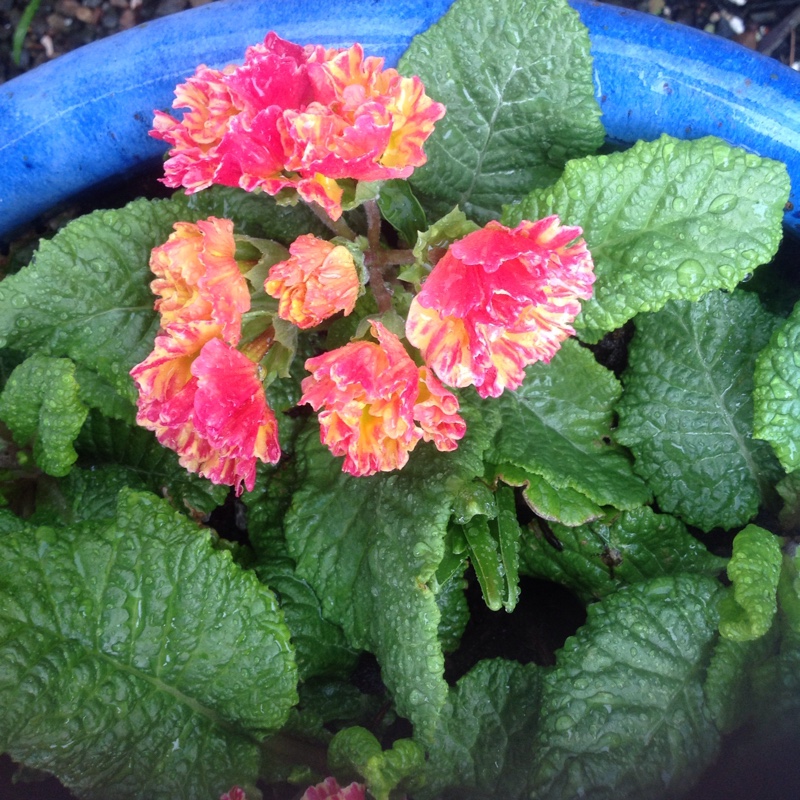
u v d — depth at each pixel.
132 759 0.21
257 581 0.21
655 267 0.21
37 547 0.20
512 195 0.24
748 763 0.22
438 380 0.19
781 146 0.23
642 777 0.21
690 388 0.24
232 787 0.21
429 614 0.20
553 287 0.17
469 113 0.23
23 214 0.26
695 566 0.24
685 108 0.23
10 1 0.32
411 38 0.23
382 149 0.17
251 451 0.18
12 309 0.21
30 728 0.19
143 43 0.24
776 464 0.24
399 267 0.23
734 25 0.30
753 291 0.26
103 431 0.25
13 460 0.24
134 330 0.22
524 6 0.21
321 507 0.23
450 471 0.21
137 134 0.25
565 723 0.22
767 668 0.22
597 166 0.20
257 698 0.22
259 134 0.16
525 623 0.27
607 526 0.24
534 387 0.24
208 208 0.23
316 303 0.17
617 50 0.23
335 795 0.20
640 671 0.22
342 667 0.25
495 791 0.23
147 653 0.21
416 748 0.21
